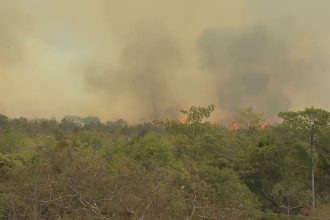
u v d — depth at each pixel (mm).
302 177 66438
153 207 20188
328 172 69188
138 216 19938
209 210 21578
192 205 21969
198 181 24891
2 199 23828
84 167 22891
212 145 64625
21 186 23438
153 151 53531
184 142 64250
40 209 23172
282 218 53875
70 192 22656
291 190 59344
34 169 24312
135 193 21312
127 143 56781
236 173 61281
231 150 66062
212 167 51812
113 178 21891
